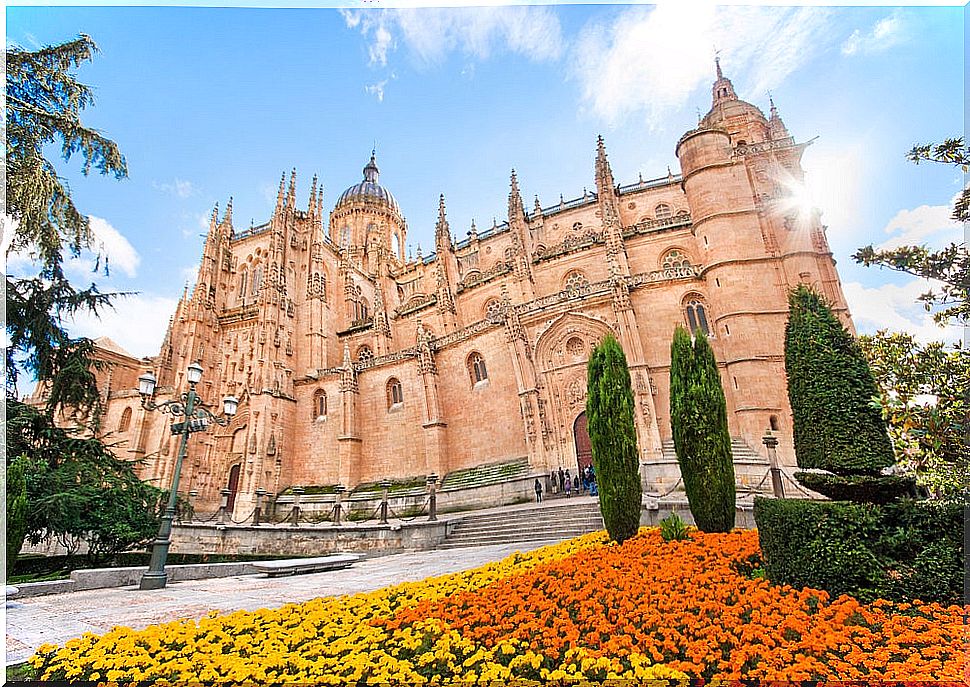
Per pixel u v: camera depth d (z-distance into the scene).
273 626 9.05
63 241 19.03
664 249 44.84
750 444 31.42
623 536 15.88
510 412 39.34
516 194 52.16
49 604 12.78
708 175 39.06
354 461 47.00
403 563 19.09
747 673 6.35
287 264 60.12
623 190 55.38
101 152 17.47
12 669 7.38
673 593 9.16
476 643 7.83
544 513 25.14
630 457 16.42
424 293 66.12
